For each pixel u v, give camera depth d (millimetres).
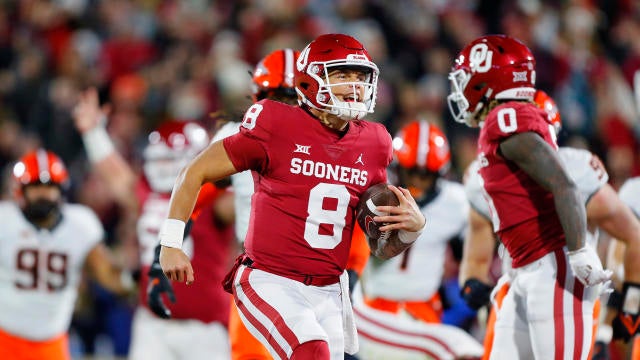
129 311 30703
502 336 15992
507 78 16047
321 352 13602
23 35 40906
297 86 14508
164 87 39031
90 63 40406
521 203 15531
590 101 40438
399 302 20578
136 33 41750
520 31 42938
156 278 17672
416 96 38594
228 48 40094
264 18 42250
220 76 39469
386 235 14383
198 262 20797
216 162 14078
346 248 14516
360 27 42094
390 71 40344
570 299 15336
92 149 24156
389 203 14273
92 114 24188
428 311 20688
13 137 36219
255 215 14422
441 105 38781
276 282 14219
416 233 14422
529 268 15656
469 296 18016
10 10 41406
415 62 41000
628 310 16594
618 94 40812
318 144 14195
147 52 40906
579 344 15336
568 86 40688
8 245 20703
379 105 38781
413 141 20609
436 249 20641
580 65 41625
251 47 41562
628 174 34156
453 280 24656
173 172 21812
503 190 15633
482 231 17844
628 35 42781
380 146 14617
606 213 16312
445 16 42781
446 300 21344
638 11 44531
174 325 21047
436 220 20562
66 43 40875
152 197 22078
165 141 21938
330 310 14430
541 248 15523
